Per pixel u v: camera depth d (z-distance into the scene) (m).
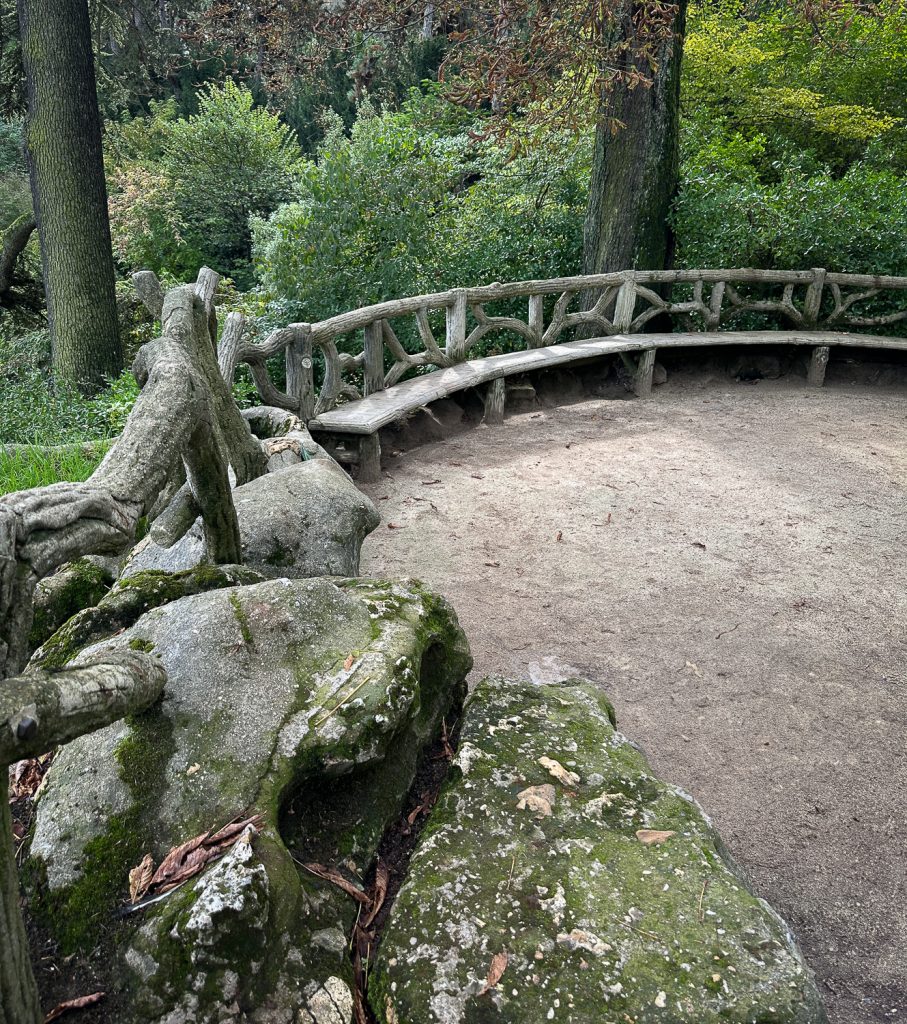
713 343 7.10
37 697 1.04
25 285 13.64
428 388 5.68
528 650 3.27
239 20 8.59
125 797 1.49
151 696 1.49
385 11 7.32
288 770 1.50
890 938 2.05
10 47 10.48
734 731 2.81
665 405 6.86
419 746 1.89
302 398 4.86
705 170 8.84
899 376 7.54
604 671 3.14
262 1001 1.25
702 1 12.46
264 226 15.01
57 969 1.30
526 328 6.73
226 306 9.00
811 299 7.64
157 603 2.10
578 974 1.31
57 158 9.17
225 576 2.20
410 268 8.04
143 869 1.39
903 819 2.44
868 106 11.81
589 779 1.74
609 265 8.12
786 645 3.32
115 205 18.30
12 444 5.33
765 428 6.17
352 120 20.58
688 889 1.47
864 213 8.05
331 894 1.46
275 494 2.75
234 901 1.25
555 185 9.34
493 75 5.95
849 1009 1.86
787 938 1.39
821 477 5.16
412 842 1.68
